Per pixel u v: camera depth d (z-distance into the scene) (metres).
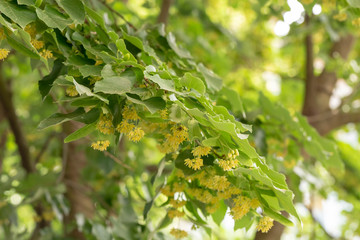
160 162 1.31
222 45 3.12
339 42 2.74
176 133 1.17
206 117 1.12
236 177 1.20
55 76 1.24
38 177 2.20
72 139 1.17
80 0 1.19
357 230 2.76
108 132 1.15
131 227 1.89
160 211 2.00
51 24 1.15
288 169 2.00
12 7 1.14
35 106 2.75
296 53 3.41
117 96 1.13
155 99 1.10
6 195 2.15
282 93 3.69
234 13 3.50
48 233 2.10
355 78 2.68
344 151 2.74
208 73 1.47
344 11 1.56
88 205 2.40
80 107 1.15
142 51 1.32
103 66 1.15
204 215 1.33
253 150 1.10
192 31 3.00
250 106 1.93
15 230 2.51
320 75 2.69
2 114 2.82
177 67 1.48
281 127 1.77
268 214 1.20
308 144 1.77
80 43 1.25
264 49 3.52
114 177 2.26
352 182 2.80
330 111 2.59
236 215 1.20
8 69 3.02
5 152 3.40
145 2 2.88
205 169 1.22
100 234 1.88
